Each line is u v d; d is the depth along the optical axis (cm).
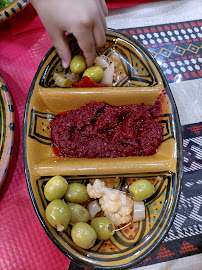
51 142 23
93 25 20
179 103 25
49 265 19
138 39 27
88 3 19
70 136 23
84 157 22
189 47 27
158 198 21
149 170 21
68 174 21
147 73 24
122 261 18
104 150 22
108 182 22
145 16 28
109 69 24
